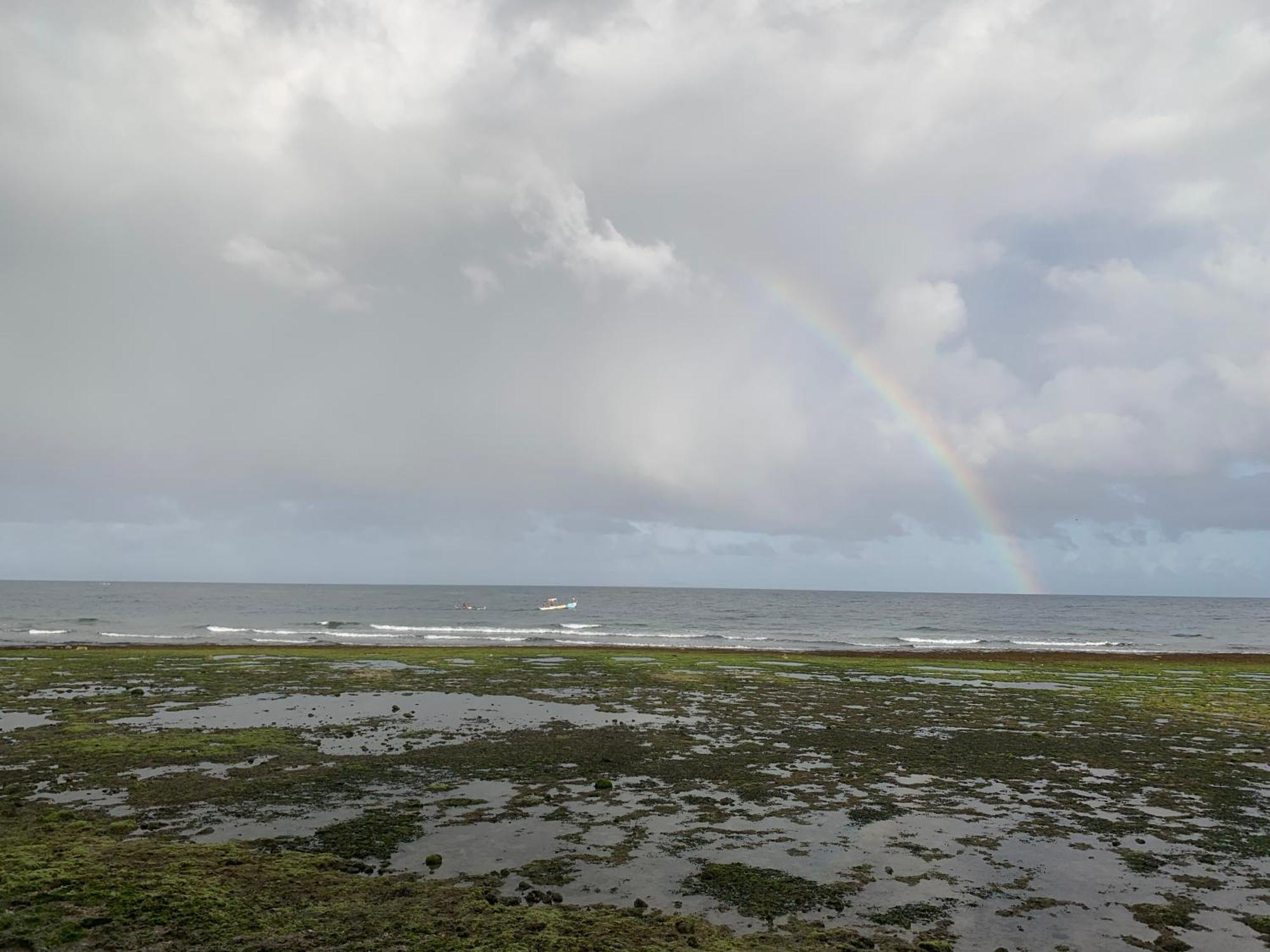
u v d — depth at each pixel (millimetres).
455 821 17375
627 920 12266
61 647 62094
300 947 10984
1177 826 17984
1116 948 11891
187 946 10914
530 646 73625
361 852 15141
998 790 21125
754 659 60625
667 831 16922
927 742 27594
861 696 39781
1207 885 14453
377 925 11742
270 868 14055
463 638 89375
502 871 14320
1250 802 20094
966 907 13289
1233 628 141000
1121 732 30047
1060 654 72500
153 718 29594
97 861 14086
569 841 16141
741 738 27625
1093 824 18062
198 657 53469
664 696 38250
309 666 48625
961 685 45156
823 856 15633
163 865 13984
